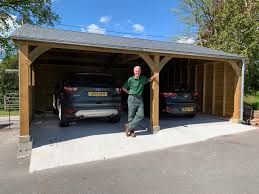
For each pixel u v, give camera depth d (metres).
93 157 4.93
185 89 9.41
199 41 18.39
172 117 10.20
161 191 3.32
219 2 17.58
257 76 15.52
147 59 7.04
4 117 11.98
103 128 7.62
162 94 9.09
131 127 6.57
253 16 13.95
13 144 6.28
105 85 7.52
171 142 6.13
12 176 3.98
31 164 4.51
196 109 9.38
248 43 13.55
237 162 4.53
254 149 5.45
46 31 7.73
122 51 6.70
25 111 5.67
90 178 3.83
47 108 12.09
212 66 10.38
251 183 3.55
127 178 3.81
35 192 3.35
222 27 15.56
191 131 7.43
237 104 9.05
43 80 12.04
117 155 5.08
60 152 5.22
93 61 12.26
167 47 7.81
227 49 13.91
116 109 7.61
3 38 17.92
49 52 9.74
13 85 16.45
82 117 7.22
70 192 3.33
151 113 7.25
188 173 3.99
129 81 6.53
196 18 18.89
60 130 7.30
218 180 3.68
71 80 7.34
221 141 6.27
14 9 18.38
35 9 19.11
